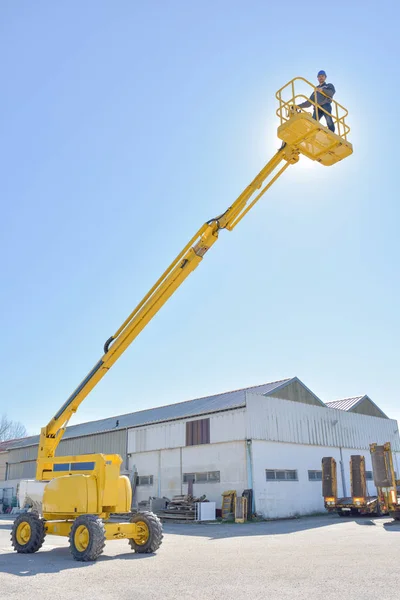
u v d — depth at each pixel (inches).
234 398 1145.4
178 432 1126.4
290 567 372.8
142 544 478.3
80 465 504.7
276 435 1048.8
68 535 475.8
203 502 954.7
